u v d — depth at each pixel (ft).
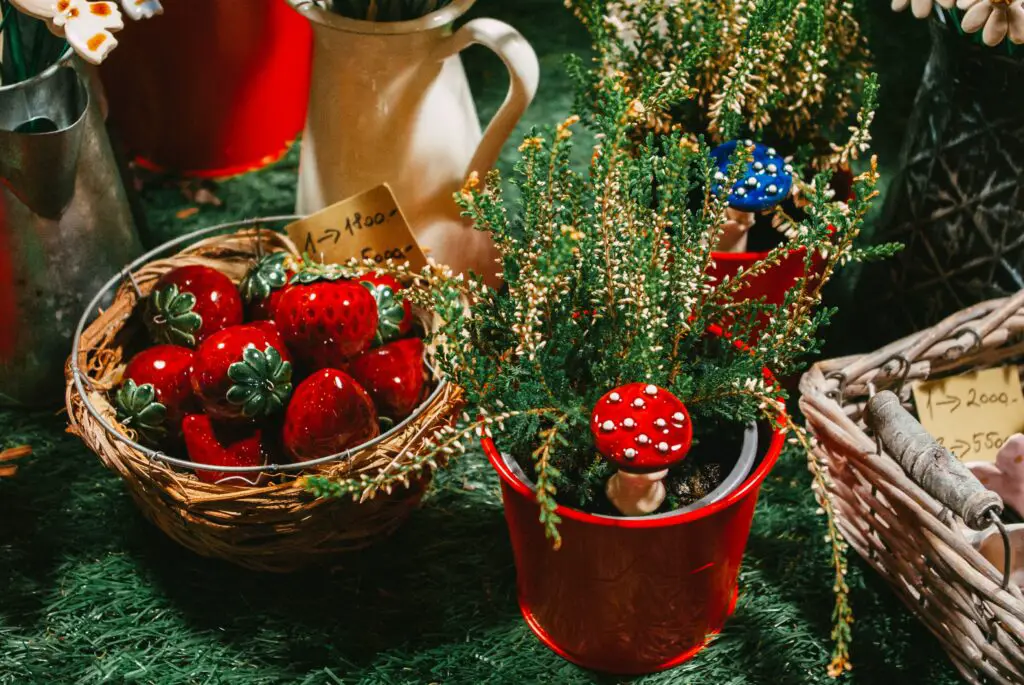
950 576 2.54
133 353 3.07
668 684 2.70
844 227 2.51
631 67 3.03
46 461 3.13
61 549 2.94
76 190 3.03
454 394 2.70
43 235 3.00
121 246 3.23
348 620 2.82
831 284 3.45
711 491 2.59
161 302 2.86
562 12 4.30
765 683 2.71
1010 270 2.99
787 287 3.03
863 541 2.79
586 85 3.07
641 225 2.52
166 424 2.76
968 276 3.07
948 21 2.89
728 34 2.96
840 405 2.83
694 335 2.62
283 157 3.88
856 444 2.65
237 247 3.18
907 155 3.18
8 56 3.03
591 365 2.59
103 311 3.10
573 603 2.64
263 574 2.91
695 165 2.92
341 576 2.90
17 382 3.18
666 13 3.03
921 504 2.55
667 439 2.36
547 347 2.56
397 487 2.74
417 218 3.20
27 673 2.71
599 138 2.84
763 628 2.80
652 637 2.67
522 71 2.98
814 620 2.81
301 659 2.76
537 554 2.63
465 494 3.06
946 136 3.02
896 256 3.24
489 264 3.32
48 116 2.93
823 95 3.22
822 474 2.40
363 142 3.13
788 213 3.20
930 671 2.72
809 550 2.94
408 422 2.68
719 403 2.57
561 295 2.58
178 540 2.85
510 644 2.78
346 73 3.07
